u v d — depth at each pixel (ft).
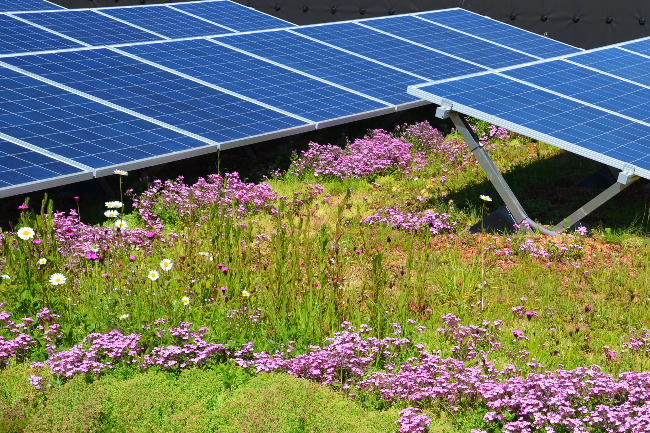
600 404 25.07
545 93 46.03
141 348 26.43
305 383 24.89
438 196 46.24
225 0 82.43
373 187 48.26
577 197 47.55
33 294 28.27
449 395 25.00
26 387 23.72
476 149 42.29
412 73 62.03
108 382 24.39
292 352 27.12
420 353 27.48
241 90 53.16
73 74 51.08
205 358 25.96
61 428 21.63
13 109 43.55
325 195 45.57
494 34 74.84
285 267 32.86
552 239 40.32
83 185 44.62
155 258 33.71
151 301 28.94
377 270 31.81
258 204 42.63
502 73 48.83
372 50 66.33
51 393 23.44
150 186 43.47
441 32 73.26
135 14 72.33
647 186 49.96
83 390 23.84
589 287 35.53
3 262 31.09
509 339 30.32
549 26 78.07
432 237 40.70
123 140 42.45
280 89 54.34
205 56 59.16
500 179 42.01
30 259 29.68
